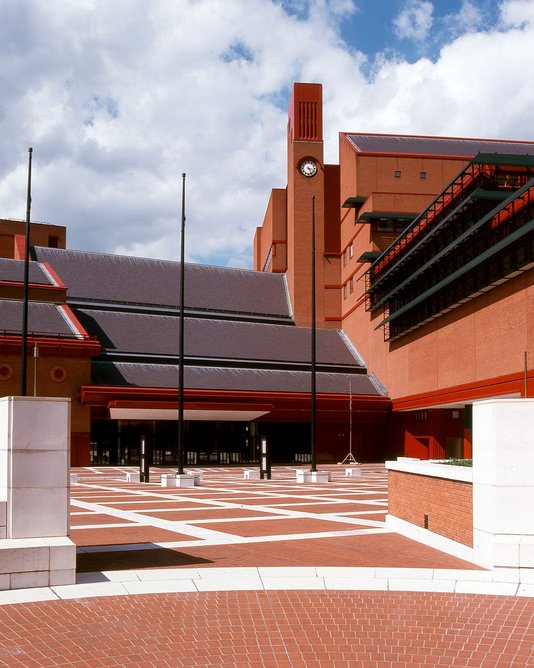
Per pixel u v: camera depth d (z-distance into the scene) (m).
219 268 85.62
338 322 81.25
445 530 13.03
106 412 59.84
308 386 67.44
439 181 69.94
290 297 83.69
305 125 82.81
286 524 17.16
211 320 76.88
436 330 54.69
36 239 95.88
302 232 81.75
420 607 8.87
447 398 51.78
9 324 59.19
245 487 33.41
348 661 6.91
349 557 12.20
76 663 6.77
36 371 55.81
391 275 63.38
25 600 8.93
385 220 67.75
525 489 10.79
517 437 10.87
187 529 16.14
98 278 76.94
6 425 10.32
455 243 47.25
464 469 12.20
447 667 6.73
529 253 38.69
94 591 9.41
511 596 9.45
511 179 46.34
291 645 7.38
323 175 82.69
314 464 38.94
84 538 14.62
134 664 6.77
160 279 80.31
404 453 64.25
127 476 39.47
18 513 10.09
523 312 40.56
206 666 6.75
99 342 62.06
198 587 9.74
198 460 63.31
